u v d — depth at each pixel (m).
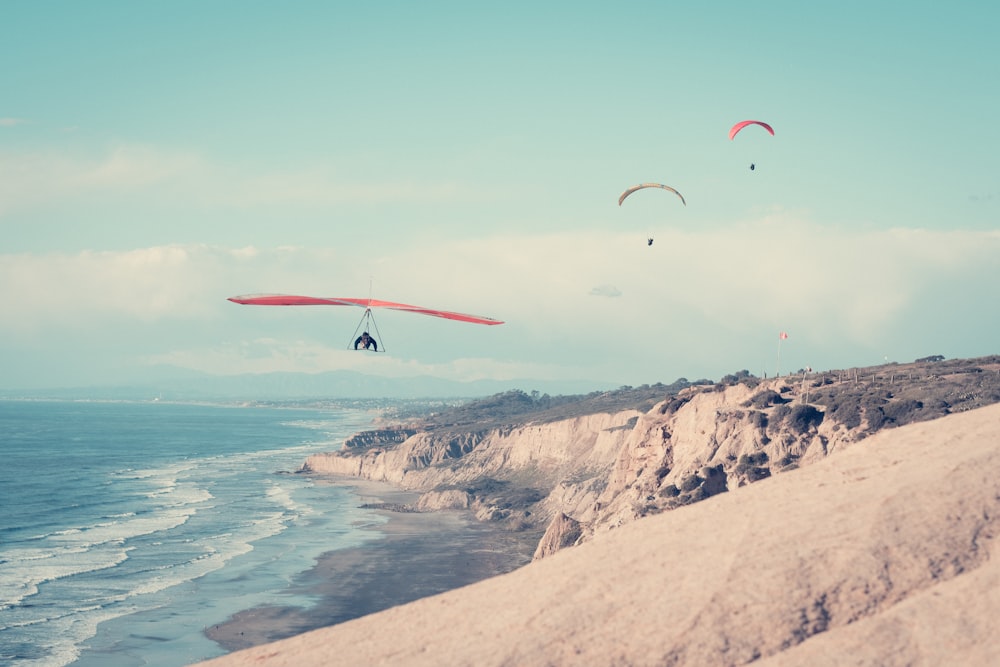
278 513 123.25
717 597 17.48
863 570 17.52
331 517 119.88
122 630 63.34
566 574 20.30
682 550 19.97
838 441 73.25
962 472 20.34
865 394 81.38
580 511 110.12
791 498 21.64
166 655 57.97
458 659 17.20
